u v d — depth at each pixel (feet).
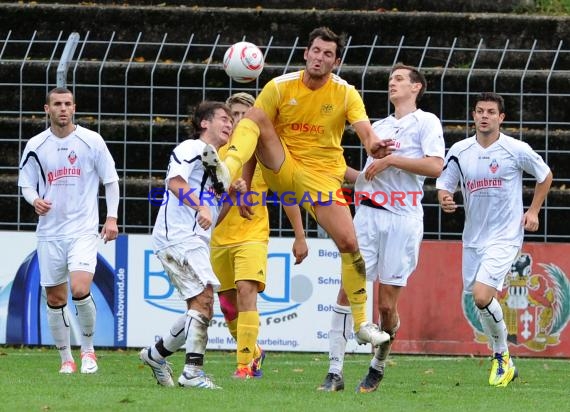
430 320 132.05
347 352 132.77
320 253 130.62
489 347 131.54
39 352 127.75
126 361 118.93
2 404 73.00
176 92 170.91
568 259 131.23
